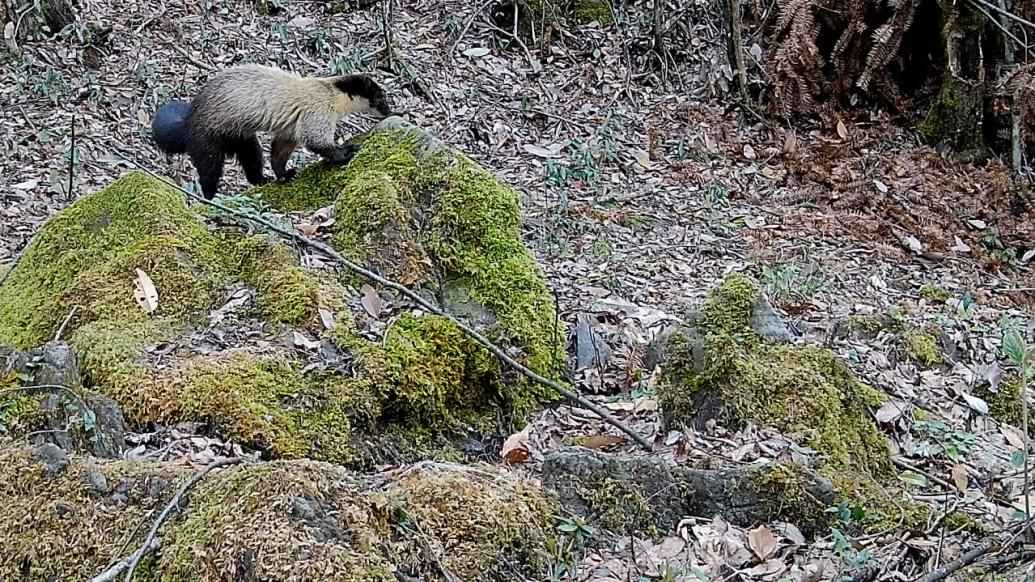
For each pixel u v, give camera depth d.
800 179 9.55
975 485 4.38
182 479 2.84
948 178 9.70
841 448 4.14
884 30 10.05
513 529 3.05
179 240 4.74
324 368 4.11
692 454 4.00
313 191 5.71
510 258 5.01
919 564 3.29
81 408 3.32
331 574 2.43
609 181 8.95
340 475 2.78
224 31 10.20
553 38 11.01
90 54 9.36
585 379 4.92
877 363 5.45
